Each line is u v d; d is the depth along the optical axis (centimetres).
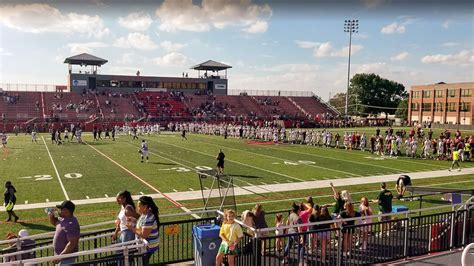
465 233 927
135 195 1619
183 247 894
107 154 2959
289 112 7525
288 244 786
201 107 7056
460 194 1245
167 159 2708
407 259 833
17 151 3112
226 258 763
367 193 1702
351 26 5928
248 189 1756
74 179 1948
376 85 11238
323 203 1506
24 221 1255
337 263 773
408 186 1605
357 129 6025
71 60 6888
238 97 7738
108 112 6322
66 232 603
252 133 4653
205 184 1661
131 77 7256
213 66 7850
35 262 525
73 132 4188
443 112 7069
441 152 2836
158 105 6838
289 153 3128
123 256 598
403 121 7719
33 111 5966
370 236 832
